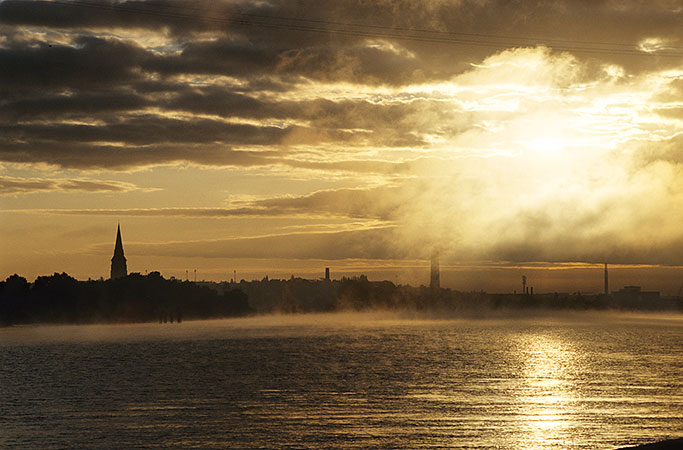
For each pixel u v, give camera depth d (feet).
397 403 475.31
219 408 461.37
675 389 533.14
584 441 345.92
